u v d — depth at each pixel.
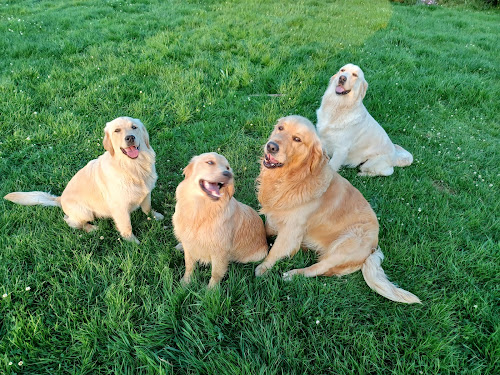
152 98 2.73
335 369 1.21
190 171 1.36
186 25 4.31
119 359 1.19
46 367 1.16
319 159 1.55
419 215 1.96
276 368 1.15
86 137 2.31
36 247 1.53
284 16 4.97
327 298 1.44
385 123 2.84
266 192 1.68
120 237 1.71
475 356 1.27
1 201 1.79
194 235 1.38
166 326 1.27
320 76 3.25
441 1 7.55
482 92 3.19
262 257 1.71
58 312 1.32
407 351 1.25
